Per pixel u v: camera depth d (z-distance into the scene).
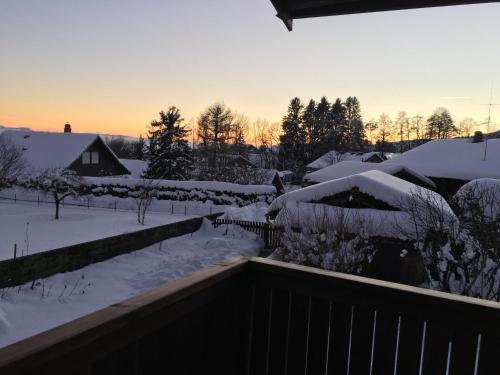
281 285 2.11
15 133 30.14
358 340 1.90
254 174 32.56
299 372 2.08
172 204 21.09
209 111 46.00
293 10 2.80
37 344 1.10
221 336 2.11
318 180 22.92
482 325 1.60
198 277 1.82
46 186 15.77
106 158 30.95
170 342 1.74
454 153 22.14
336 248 8.23
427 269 7.70
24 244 10.41
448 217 7.43
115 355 1.43
